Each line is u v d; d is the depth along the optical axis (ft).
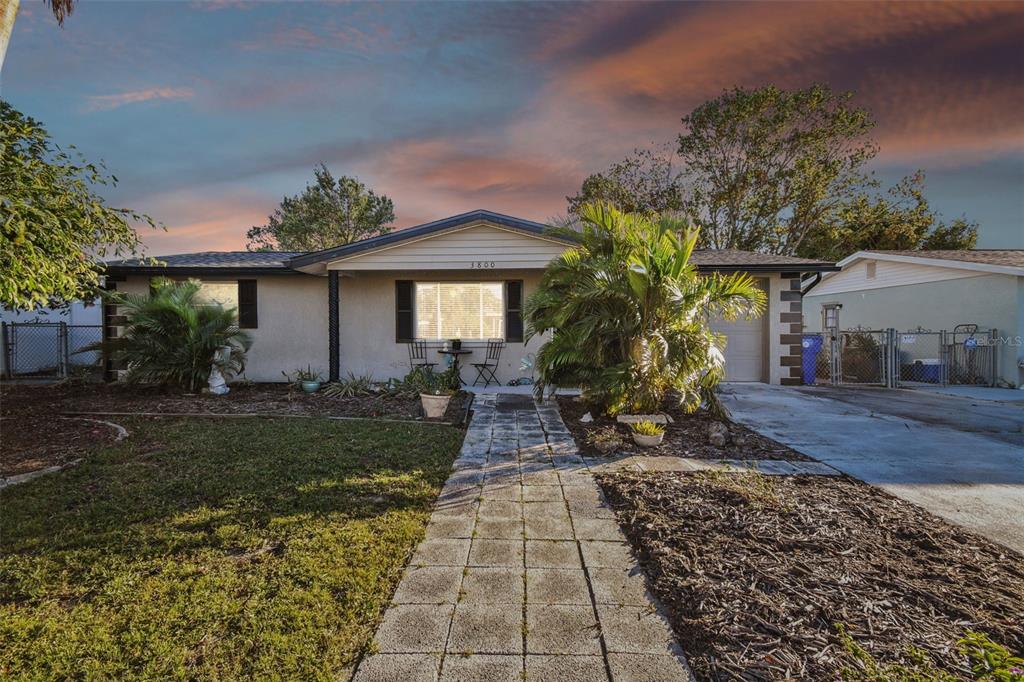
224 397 26.43
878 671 5.41
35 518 10.03
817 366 38.42
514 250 28.45
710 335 18.28
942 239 70.08
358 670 5.71
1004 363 33.60
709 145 63.16
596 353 19.19
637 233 19.57
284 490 11.71
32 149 13.38
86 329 40.98
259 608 6.88
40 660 5.88
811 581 7.54
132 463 13.85
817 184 58.80
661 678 5.57
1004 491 11.81
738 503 10.78
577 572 8.00
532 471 13.58
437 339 32.68
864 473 13.33
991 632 6.30
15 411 21.79
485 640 6.25
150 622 6.59
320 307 32.76
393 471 13.32
